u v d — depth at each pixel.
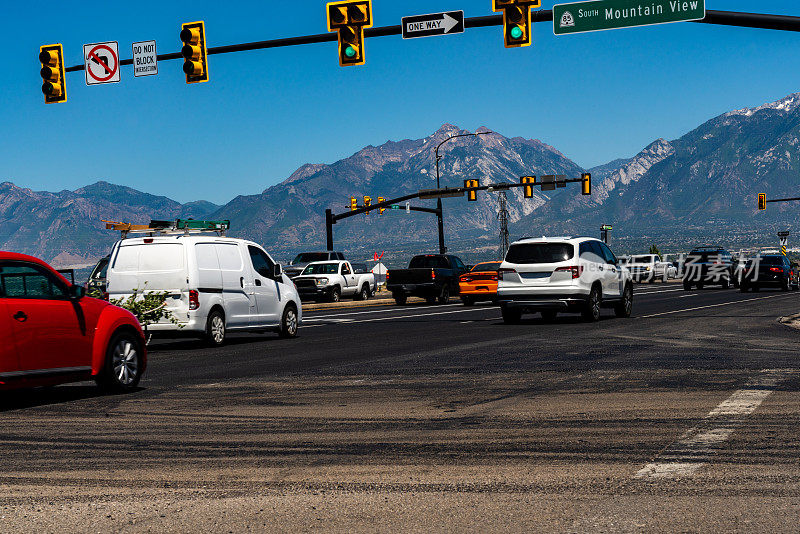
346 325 30.72
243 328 23.91
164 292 22.25
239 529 6.45
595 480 7.70
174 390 14.34
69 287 13.52
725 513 6.61
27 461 8.93
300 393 13.58
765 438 9.29
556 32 23.94
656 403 11.70
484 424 10.52
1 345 12.20
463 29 24.47
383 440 9.70
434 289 46.75
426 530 6.35
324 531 6.37
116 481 8.01
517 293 27.56
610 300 29.12
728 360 16.56
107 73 26.45
